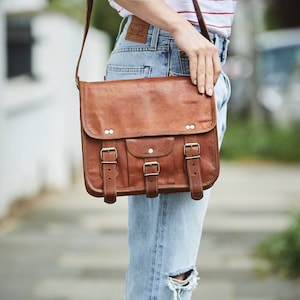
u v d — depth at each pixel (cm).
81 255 715
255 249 720
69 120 1228
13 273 648
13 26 1151
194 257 294
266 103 1822
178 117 273
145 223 298
